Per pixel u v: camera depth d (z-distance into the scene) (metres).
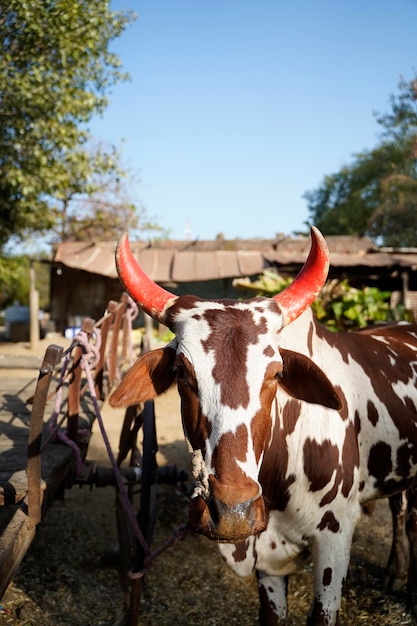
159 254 16.38
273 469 2.83
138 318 17.44
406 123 32.31
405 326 4.40
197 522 2.07
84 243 16.75
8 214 12.25
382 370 3.47
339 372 3.24
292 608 3.77
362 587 4.05
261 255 16.16
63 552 4.41
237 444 2.09
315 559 3.02
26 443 3.27
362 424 3.24
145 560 3.08
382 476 3.40
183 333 2.32
